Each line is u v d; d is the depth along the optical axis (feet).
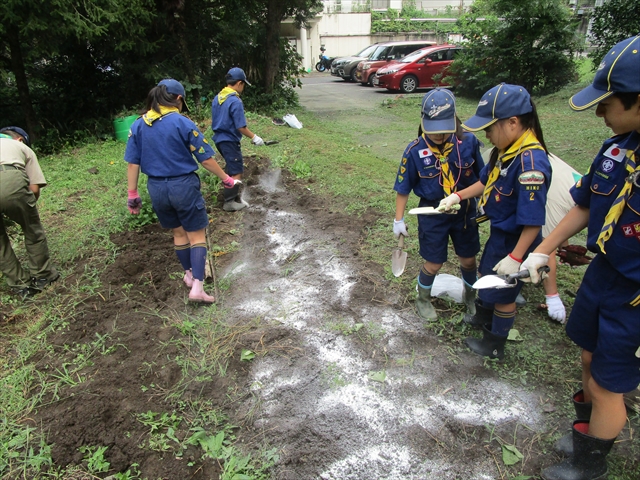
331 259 14.11
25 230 12.26
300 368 9.68
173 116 11.00
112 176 22.08
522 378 9.30
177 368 9.65
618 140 6.06
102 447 7.79
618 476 7.24
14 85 37.09
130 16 30.09
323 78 82.07
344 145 28.53
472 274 10.71
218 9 41.01
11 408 8.55
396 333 10.73
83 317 11.34
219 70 41.57
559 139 28.04
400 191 10.16
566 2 45.32
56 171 23.50
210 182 20.26
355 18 110.22
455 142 9.54
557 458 7.63
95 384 9.12
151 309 11.75
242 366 9.73
